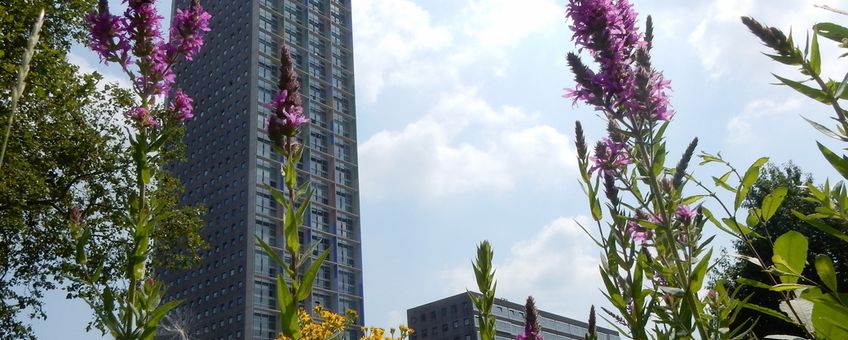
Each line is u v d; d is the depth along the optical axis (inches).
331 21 4874.5
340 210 4205.2
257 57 4375.0
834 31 66.6
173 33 166.7
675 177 115.5
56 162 713.0
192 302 3993.6
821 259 62.2
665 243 123.0
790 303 68.9
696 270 101.0
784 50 67.7
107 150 754.8
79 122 749.9
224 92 4505.4
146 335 127.7
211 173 4313.5
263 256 3814.0
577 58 130.6
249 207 3917.3
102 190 714.2
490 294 158.1
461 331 4761.3
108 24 160.7
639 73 121.4
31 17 650.2
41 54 649.0
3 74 615.5
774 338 69.4
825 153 64.4
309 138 4237.2
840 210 67.5
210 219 4146.2
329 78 4630.9
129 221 145.7
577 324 5526.6
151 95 161.8
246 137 4175.7
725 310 99.0
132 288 136.2
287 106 142.4
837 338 61.1
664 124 120.5
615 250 122.0
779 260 67.8
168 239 763.4
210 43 4790.8
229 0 4766.2
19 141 658.8
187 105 162.6
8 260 693.9
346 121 4613.7
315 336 335.3
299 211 124.3
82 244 143.0
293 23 4638.3
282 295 113.8
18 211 673.0
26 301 697.0
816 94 66.1
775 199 92.3
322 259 116.4
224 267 3912.4
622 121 123.9
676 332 106.0
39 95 649.0
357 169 4461.1
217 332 3762.3
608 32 127.1
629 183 128.2
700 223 122.8
